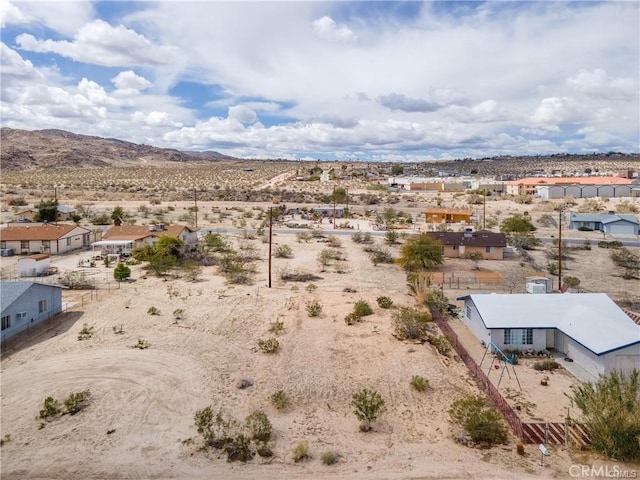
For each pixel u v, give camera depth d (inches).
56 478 670.5
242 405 885.8
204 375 1007.6
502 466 682.8
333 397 919.7
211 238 2516.0
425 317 1360.7
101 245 2293.3
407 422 828.0
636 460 688.4
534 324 1125.1
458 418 789.9
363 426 808.3
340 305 1499.8
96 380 975.6
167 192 5797.2
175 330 1273.4
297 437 778.8
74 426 805.2
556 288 1734.7
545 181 5733.3
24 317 1250.0
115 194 5447.8
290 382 978.7
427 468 684.1
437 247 2079.2
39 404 878.4
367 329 1279.5
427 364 1060.5
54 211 3223.4
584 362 1026.1
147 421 824.3
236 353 1127.0
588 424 724.7
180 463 704.4
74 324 1310.3
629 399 710.5
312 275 1932.8
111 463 705.0
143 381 975.0
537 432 751.1
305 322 1337.4
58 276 1857.8
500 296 1242.6
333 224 3459.6
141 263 2146.9
